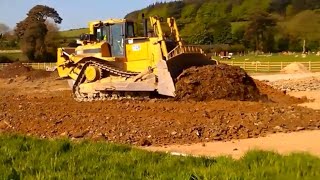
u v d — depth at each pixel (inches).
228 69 811.4
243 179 292.7
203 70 794.2
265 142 522.0
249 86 815.1
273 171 307.4
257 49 4793.3
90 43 950.4
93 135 572.4
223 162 343.0
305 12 5556.1
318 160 340.8
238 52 4522.6
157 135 562.9
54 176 309.7
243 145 510.6
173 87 778.2
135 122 620.7
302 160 335.6
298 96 997.8
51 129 617.9
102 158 363.6
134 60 874.8
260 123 610.5
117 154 375.9
